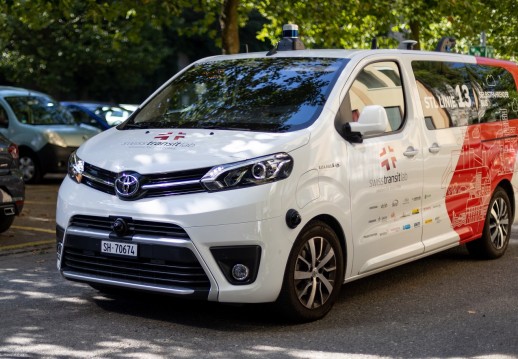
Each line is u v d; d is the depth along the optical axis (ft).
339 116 22.41
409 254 24.95
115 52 128.16
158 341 19.80
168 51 137.49
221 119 22.66
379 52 25.08
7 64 126.52
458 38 76.07
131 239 20.38
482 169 29.04
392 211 23.99
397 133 24.59
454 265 29.78
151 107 24.52
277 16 64.49
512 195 31.60
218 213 19.66
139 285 20.56
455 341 20.26
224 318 21.89
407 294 25.21
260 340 19.97
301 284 21.20
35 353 18.78
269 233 20.01
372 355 18.99
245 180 19.95
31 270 27.91
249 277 20.03
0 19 81.30
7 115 58.54
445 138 26.68
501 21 75.36
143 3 57.82
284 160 20.38
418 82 26.21
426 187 25.58
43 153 57.57
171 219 19.85
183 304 23.27
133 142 21.90
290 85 23.31
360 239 22.75
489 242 30.27
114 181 20.84
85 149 22.40
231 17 54.39
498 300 24.64
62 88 131.54
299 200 20.59
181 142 21.26
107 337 20.08
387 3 64.23
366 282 26.81
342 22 67.21
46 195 50.85
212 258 19.80
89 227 21.29
